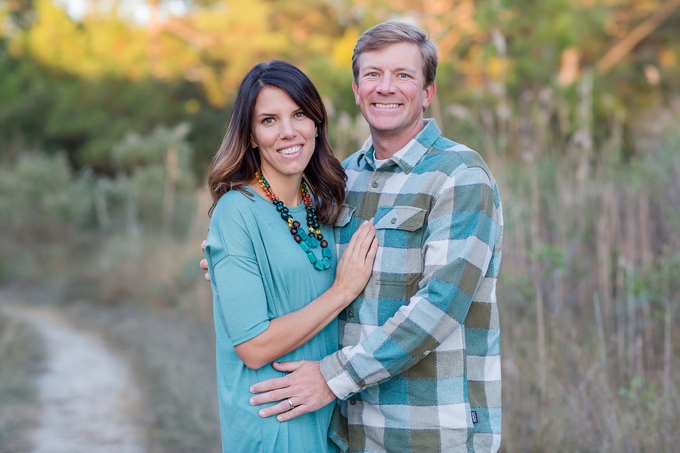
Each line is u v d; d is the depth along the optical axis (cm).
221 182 203
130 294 821
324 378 191
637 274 370
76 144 1720
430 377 194
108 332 691
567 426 288
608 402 286
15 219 1155
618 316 364
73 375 548
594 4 1012
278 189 206
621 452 265
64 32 1756
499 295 379
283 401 192
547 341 351
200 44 1692
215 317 205
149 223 1080
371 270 199
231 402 197
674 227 409
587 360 331
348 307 205
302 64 1371
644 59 1090
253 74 202
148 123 1644
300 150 201
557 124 725
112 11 1755
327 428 205
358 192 215
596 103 744
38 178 1209
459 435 192
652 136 587
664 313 355
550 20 866
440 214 191
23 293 962
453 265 183
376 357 185
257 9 1558
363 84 205
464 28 958
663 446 267
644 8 1130
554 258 352
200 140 1664
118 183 1223
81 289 906
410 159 202
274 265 196
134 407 459
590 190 457
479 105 747
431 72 210
